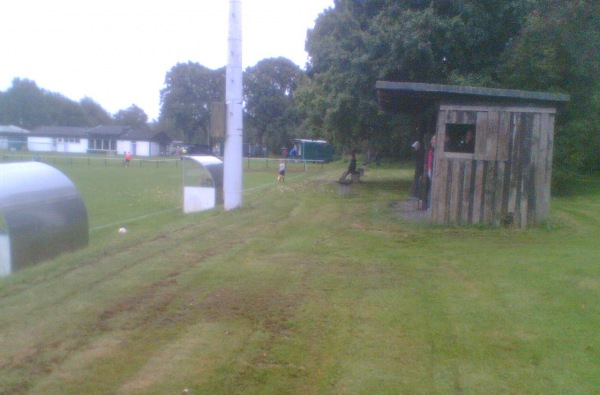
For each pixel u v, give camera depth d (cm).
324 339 559
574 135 1992
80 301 659
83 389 456
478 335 570
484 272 797
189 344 543
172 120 8631
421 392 462
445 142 1229
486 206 1164
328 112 2453
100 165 4912
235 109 1425
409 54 2034
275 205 1552
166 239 1019
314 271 800
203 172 1684
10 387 456
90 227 1470
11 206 927
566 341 555
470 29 2023
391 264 843
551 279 758
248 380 477
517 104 1145
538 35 1933
